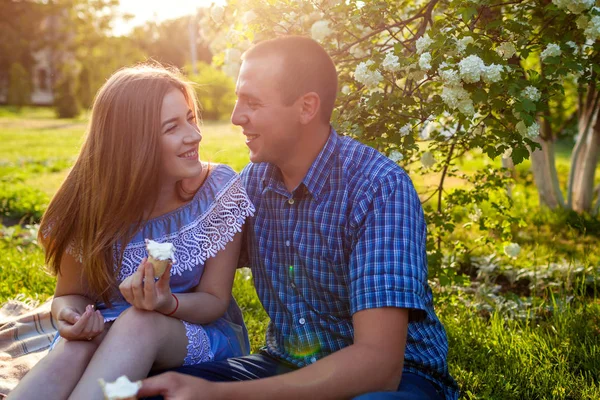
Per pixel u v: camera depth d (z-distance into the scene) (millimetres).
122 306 2137
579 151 6812
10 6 39031
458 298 3889
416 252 1787
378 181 1856
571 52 2883
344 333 1962
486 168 3752
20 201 7461
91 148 2096
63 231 2135
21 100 35781
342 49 3131
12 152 13680
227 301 2170
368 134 2936
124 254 2154
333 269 1929
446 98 2676
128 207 2062
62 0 38594
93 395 1660
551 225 6281
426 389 1825
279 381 1620
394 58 2734
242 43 3482
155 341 1819
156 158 2037
